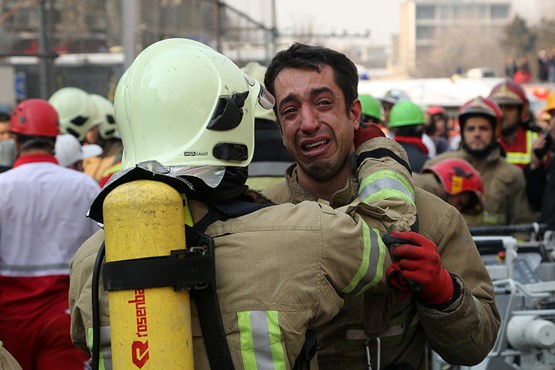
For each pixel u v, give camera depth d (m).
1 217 4.78
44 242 4.84
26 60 9.67
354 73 2.90
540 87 20.25
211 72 2.43
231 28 11.54
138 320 2.11
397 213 2.55
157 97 2.39
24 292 4.82
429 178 5.07
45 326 4.82
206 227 2.31
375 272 2.35
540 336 4.11
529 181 6.58
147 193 2.13
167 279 2.13
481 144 6.22
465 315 2.52
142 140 2.42
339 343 2.77
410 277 2.37
